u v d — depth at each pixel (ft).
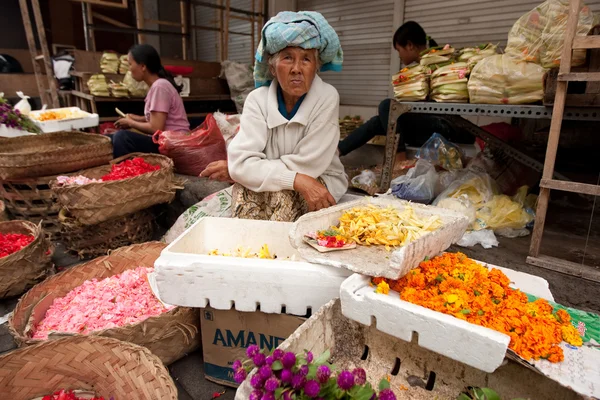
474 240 8.11
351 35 19.93
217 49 26.68
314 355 4.45
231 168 7.25
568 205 10.59
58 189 8.95
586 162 12.09
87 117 14.19
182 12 21.91
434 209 5.97
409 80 9.95
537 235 7.18
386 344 4.92
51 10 26.50
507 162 10.56
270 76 7.59
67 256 10.39
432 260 5.00
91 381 5.19
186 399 5.64
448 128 14.25
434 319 3.85
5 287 8.13
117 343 5.08
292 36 6.30
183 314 5.91
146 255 8.16
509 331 3.92
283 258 6.34
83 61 18.60
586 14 7.82
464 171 9.93
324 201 6.82
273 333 5.42
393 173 11.71
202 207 9.64
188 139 11.89
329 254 5.11
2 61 23.53
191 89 20.17
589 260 7.35
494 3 15.21
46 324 6.39
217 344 5.71
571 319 4.36
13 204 11.23
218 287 5.18
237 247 6.64
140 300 6.79
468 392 4.49
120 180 9.27
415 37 12.58
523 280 5.17
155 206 12.38
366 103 20.12
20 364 5.00
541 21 8.07
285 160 7.24
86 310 6.50
